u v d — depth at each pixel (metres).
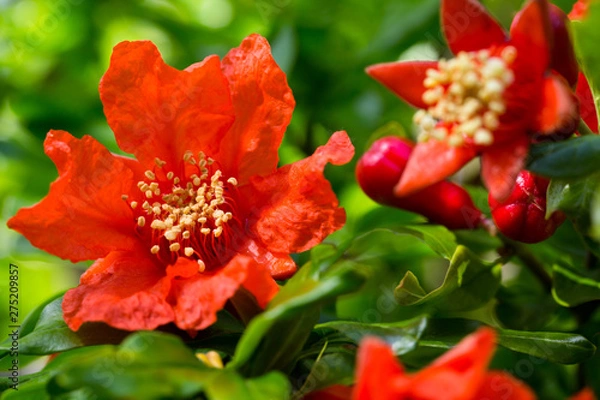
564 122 0.21
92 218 0.23
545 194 0.23
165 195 0.24
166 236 0.23
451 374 0.19
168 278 0.23
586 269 0.25
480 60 0.22
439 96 0.22
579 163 0.21
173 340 0.21
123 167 0.23
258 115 0.24
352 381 0.21
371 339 0.19
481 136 0.21
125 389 0.20
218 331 0.23
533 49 0.21
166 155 0.24
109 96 0.24
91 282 0.23
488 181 0.22
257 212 0.24
